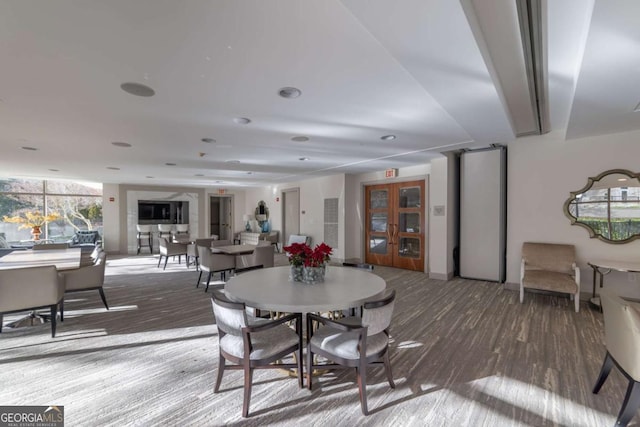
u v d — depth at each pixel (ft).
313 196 28.68
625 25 5.77
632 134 13.11
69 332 10.79
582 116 11.14
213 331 10.91
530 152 15.43
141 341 10.05
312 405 6.72
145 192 32.99
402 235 22.56
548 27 6.64
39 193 30.09
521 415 6.38
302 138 13.82
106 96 8.90
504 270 17.54
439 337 10.25
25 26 5.57
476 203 18.03
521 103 11.10
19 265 12.75
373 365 8.41
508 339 10.03
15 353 9.16
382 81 8.11
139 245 32.42
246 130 12.44
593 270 13.88
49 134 12.82
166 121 11.23
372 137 13.71
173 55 6.73
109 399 6.93
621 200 13.39
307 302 6.81
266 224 35.24
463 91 8.53
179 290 16.76
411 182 21.95
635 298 13.24
